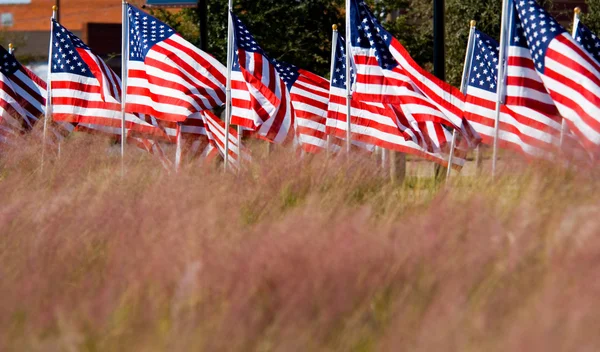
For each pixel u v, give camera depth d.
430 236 20.83
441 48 51.75
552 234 20.64
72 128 54.00
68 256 23.22
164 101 50.06
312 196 28.83
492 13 92.38
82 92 53.56
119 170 37.75
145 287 19.33
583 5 112.94
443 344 15.30
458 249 20.11
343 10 99.62
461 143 45.28
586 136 34.62
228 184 32.12
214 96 50.22
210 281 18.88
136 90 51.06
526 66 38.31
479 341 15.39
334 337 17.11
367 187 32.38
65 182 35.62
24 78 57.56
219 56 93.31
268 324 17.33
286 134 49.00
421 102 45.38
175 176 33.78
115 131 53.84
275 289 18.50
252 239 21.97
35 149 44.50
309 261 19.20
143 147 53.69
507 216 22.98
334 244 20.30
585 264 17.86
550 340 14.65
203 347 16.06
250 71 49.12
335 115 51.12
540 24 36.19
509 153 31.72
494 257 19.67
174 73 50.09
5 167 42.81
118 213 27.38
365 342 17.06
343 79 51.47
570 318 15.20
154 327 17.05
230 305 17.56
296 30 93.94
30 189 34.75
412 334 16.19
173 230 23.78
